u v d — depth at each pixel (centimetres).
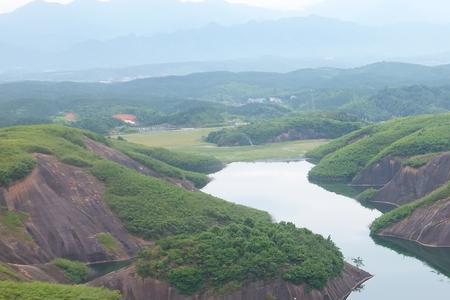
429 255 9562
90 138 13662
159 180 11831
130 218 10094
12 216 9125
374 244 10138
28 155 10300
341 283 7900
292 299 7250
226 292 7112
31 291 6022
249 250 7575
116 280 7356
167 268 7269
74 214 9719
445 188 10825
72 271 8512
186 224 10169
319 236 8819
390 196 13312
